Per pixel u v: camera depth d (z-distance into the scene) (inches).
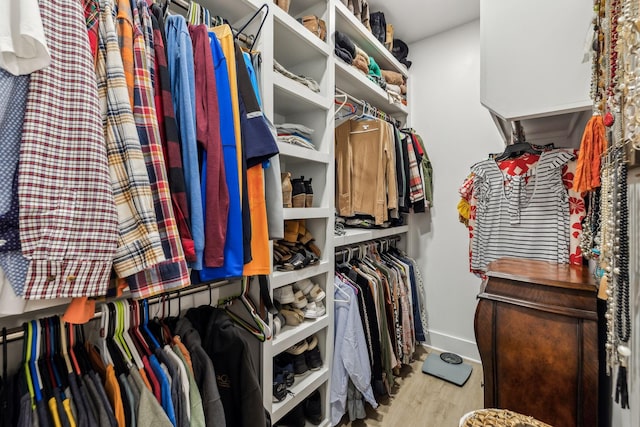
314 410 60.8
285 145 51.6
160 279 26.9
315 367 61.8
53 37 21.2
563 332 34.2
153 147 27.2
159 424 26.2
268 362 48.6
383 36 86.0
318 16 63.6
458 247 94.9
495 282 41.6
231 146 35.4
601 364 35.4
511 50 46.4
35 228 19.7
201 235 31.6
